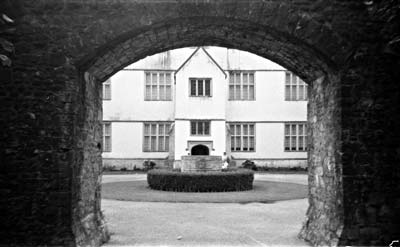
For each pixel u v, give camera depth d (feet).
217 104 95.66
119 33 22.26
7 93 22.36
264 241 27.91
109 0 22.35
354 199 22.57
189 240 28.25
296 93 103.04
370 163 22.79
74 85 22.50
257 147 101.65
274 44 25.09
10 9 22.47
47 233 21.85
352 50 22.95
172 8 22.17
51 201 22.00
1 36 22.45
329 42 22.79
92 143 26.22
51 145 22.26
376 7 23.07
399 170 22.82
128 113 101.24
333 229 23.43
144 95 101.81
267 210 41.55
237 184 57.47
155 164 100.12
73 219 22.33
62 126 22.31
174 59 102.58
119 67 27.66
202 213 39.65
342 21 22.93
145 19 22.22
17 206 21.98
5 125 22.26
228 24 23.20
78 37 22.39
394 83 23.09
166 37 25.05
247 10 22.43
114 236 29.50
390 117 23.00
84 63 22.81
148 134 101.24
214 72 96.17
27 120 22.30
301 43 23.11
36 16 22.53
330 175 24.45
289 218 37.06
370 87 23.04
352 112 22.91
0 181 22.04
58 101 22.39
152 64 102.17
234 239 28.58
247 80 103.14
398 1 22.79
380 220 22.54
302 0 22.74
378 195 22.66
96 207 27.30
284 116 102.47
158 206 44.06
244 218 37.01
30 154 22.21
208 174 56.90
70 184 22.13
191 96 95.71
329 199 24.58
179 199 49.01
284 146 101.96
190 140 94.68
